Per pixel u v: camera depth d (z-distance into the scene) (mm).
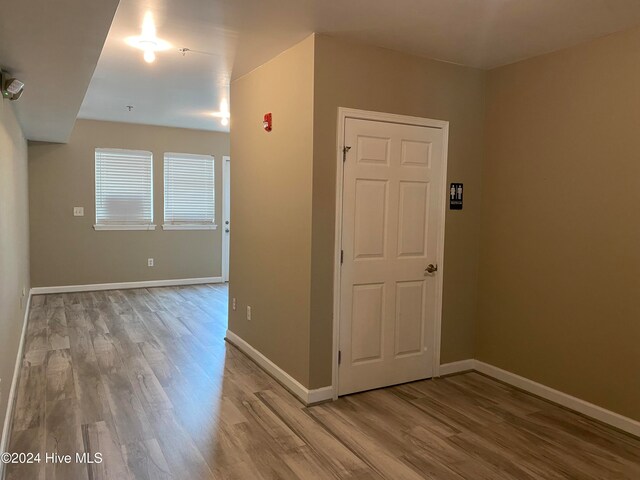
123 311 5645
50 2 1915
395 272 3496
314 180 3098
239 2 2562
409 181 3506
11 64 2750
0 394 2383
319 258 3156
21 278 4461
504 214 3666
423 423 2936
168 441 2633
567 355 3221
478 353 3912
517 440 2746
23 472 2305
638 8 2551
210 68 3846
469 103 3729
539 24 2795
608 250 2965
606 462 2523
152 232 7223
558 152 3256
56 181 6504
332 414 3031
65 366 3766
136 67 3832
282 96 3434
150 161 7113
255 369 3803
